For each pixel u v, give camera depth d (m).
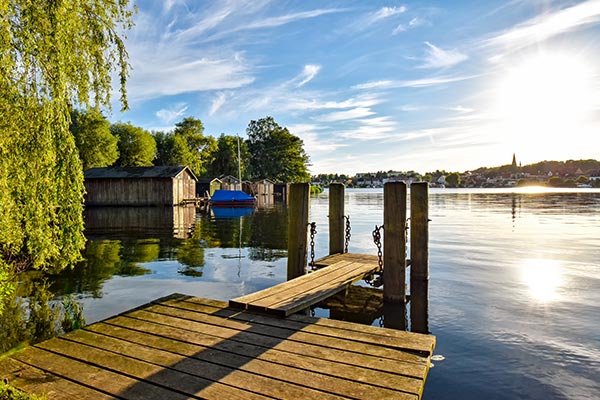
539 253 14.34
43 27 5.48
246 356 4.52
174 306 6.35
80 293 9.14
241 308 6.21
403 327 7.09
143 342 4.94
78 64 6.21
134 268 11.92
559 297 8.83
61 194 6.10
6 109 5.32
